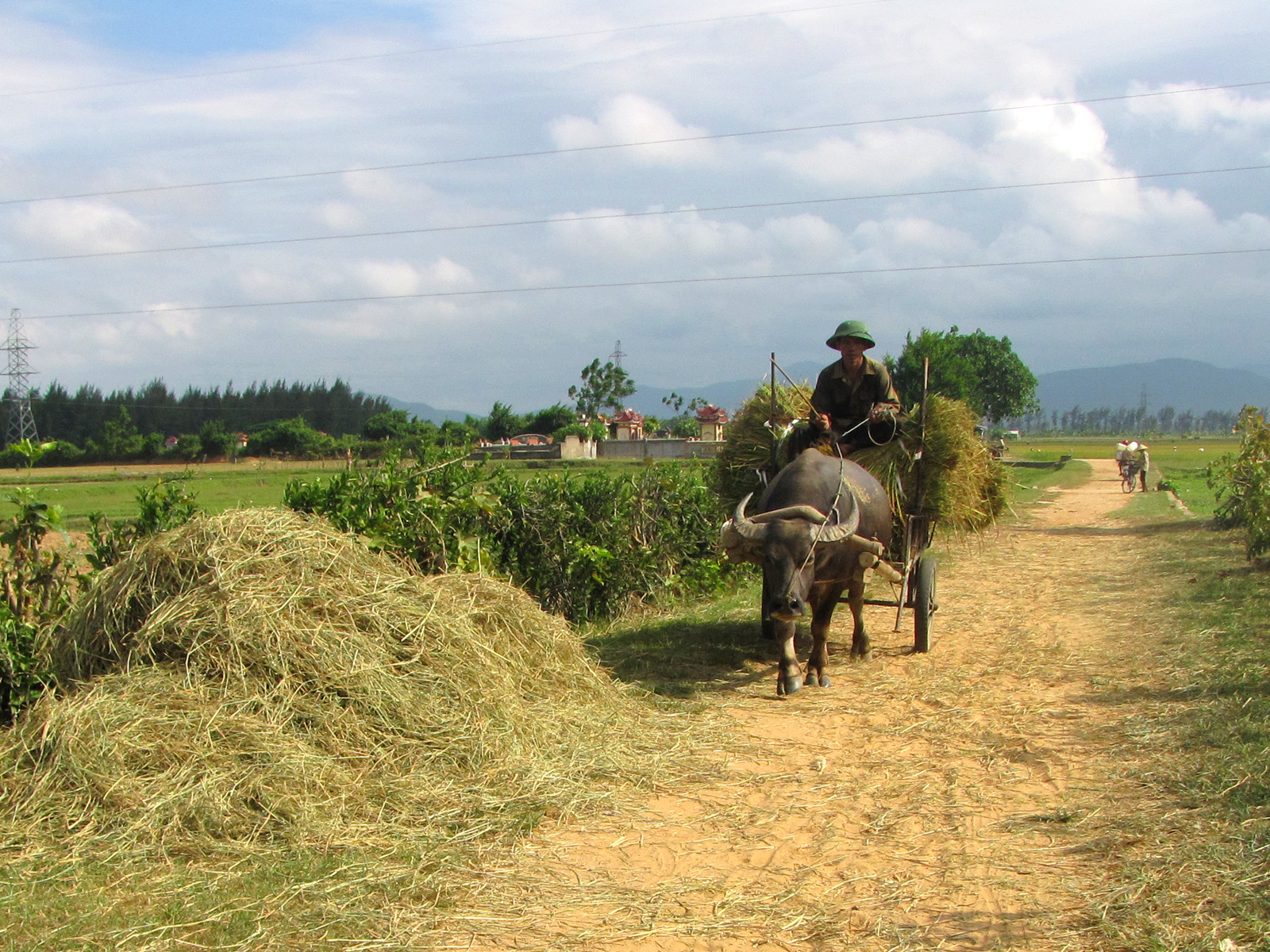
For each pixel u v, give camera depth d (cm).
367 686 531
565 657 682
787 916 391
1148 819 468
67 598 643
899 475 855
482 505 930
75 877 404
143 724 483
